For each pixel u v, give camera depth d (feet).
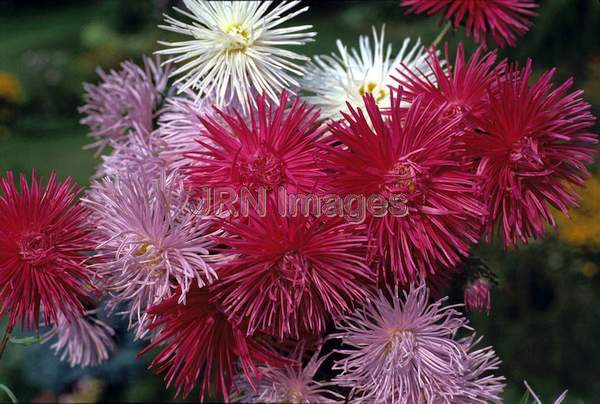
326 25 19.93
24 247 2.87
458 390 3.00
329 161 2.74
